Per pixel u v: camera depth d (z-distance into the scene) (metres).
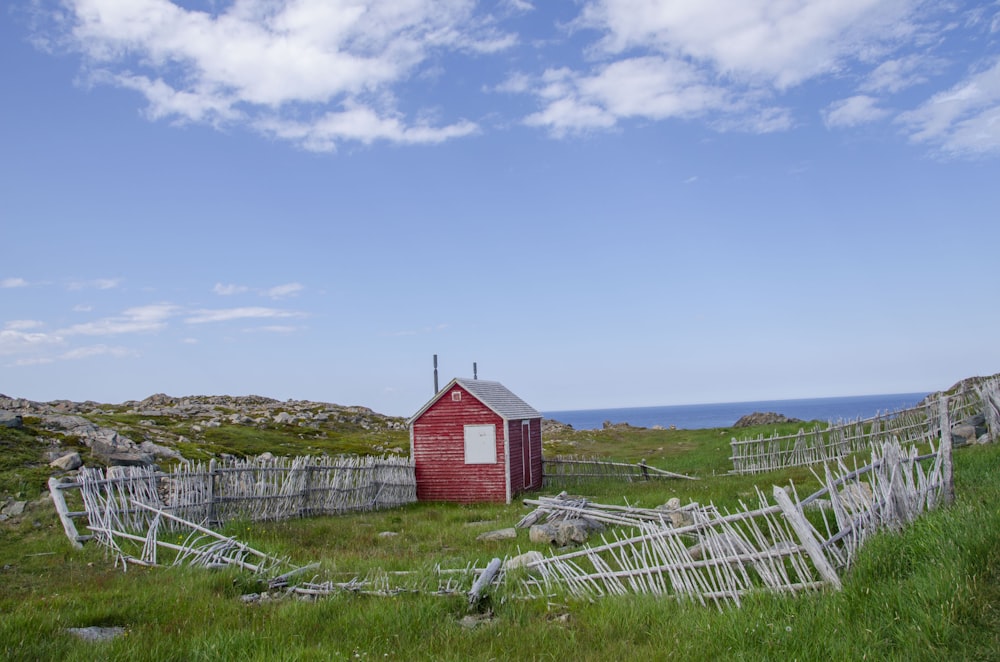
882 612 6.70
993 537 7.48
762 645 6.56
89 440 23.23
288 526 17.83
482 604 9.23
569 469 31.31
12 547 13.78
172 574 11.21
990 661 5.55
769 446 25.50
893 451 9.59
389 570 11.48
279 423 47.12
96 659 6.95
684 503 16.61
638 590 8.84
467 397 27.84
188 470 17.02
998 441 16.84
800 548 8.13
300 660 6.94
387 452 40.16
